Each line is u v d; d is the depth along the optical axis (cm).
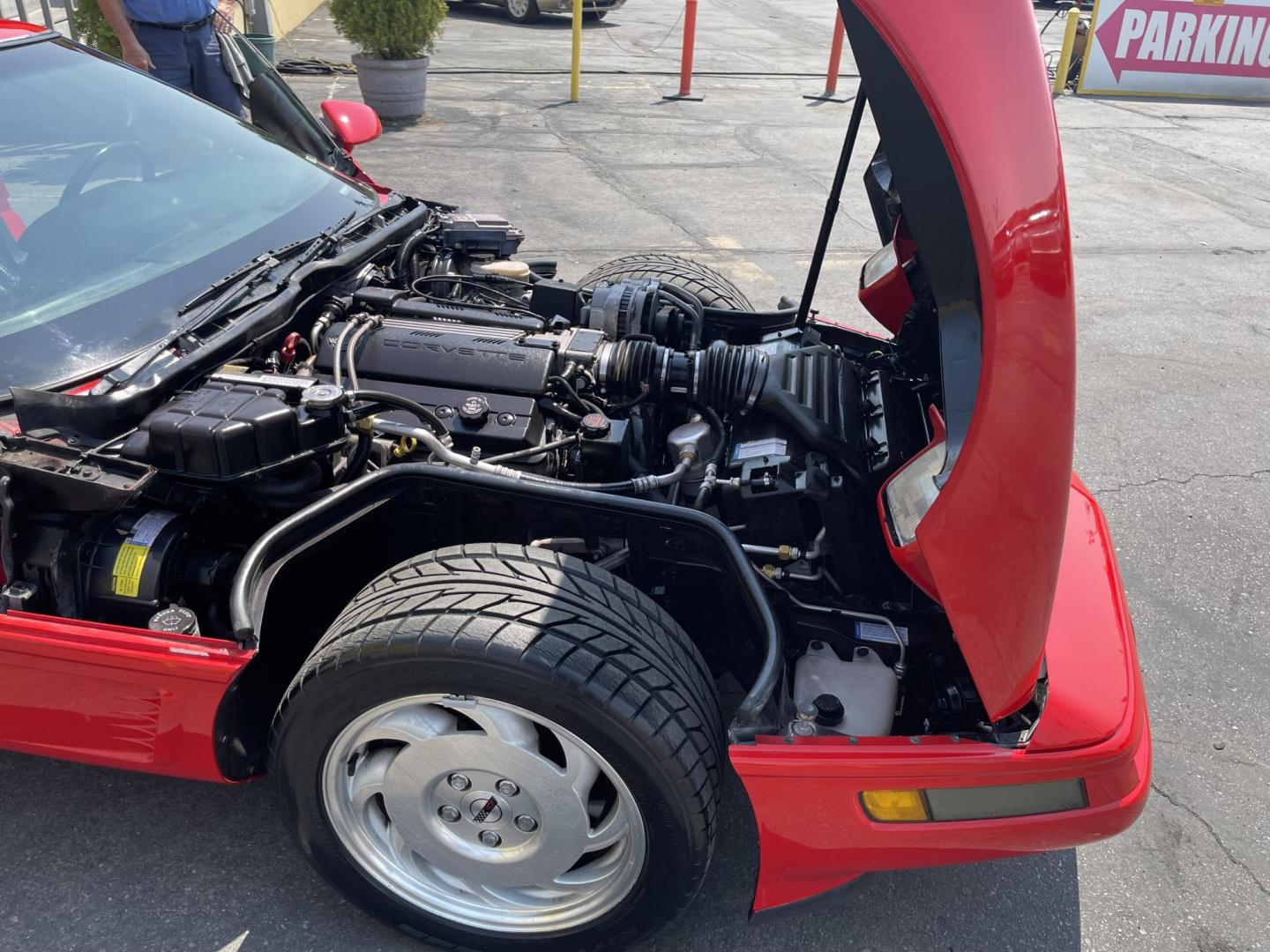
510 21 1691
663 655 198
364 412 241
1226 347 596
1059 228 167
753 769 188
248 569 195
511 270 326
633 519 218
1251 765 296
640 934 212
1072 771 192
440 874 220
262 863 247
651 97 1180
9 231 258
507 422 246
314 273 273
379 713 197
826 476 231
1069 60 1356
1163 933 243
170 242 277
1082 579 238
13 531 206
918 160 179
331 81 1099
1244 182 977
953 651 226
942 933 239
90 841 250
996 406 169
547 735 204
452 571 201
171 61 581
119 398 216
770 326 338
